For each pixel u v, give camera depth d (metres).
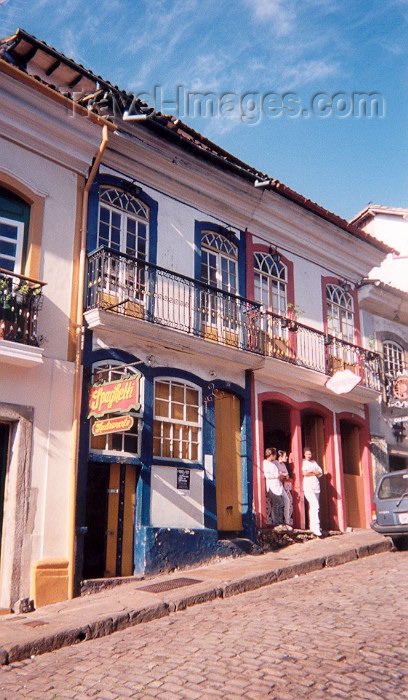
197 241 12.25
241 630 6.63
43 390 9.20
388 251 16.58
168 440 10.80
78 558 8.98
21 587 8.47
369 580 9.03
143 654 6.11
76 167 10.39
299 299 14.38
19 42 10.85
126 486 10.10
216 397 12.04
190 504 10.76
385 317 17.31
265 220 13.75
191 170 12.07
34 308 9.11
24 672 5.95
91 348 9.85
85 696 5.09
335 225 15.05
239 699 4.78
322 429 14.43
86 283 10.06
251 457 12.19
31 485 8.83
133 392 8.48
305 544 12.16
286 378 13.16
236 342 12.25
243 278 13.05
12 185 9.51
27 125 9.73
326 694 4.84
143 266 10.98
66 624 7.12
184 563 10.27
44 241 9.71
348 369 14.90
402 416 16.27
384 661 5.49
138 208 11.41
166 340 10.72
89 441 9.49
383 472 15.67
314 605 7.62
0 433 9.00
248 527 11.69
